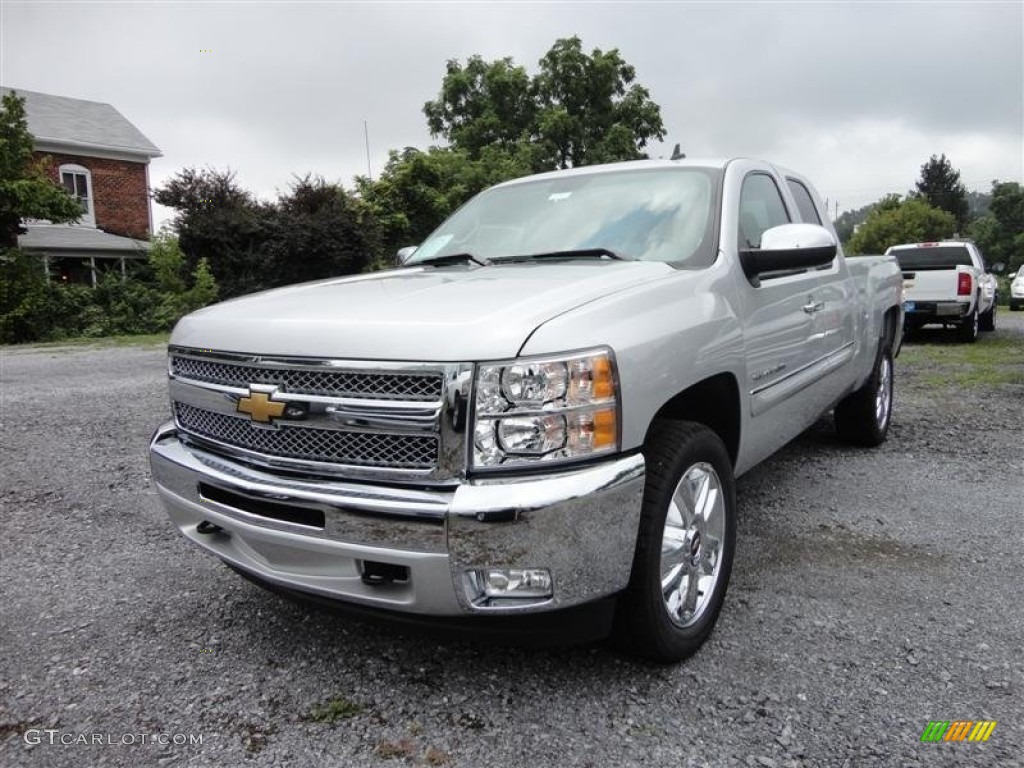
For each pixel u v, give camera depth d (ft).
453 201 88.07
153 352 47.32
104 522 14.43
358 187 86.63
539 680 8.73
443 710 8.23
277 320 8.36
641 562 8.09
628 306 8.25
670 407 9.66
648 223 11.35
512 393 7.17
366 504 7.35
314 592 8.18
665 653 8.61
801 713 8.00
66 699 8.62
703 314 9.29
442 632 7.67
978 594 10.66
